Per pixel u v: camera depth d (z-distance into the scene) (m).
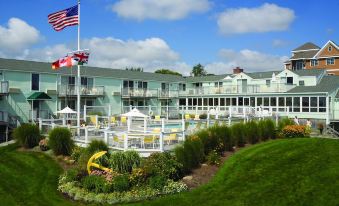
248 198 12.02
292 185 12.80
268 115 31.36
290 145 18.27
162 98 55.25
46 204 12.61
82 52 25.39
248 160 16.09
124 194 12.55
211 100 54.53
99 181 13.09
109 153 16.70
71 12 24.77
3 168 17.75
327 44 61.50
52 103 41.56
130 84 51.75
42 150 21.11
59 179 15.34
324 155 15.96
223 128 18.45
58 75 42.28
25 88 39.09
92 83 46.44
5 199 13.25
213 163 15.94
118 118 34.66
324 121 39.62
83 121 29.30
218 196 12.36
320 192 12.06
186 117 34.88
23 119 38.66
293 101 43.25
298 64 66.88
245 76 55.66
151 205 11.93
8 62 40.25
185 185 13.40
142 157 15.73
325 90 40.12
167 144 19.06
